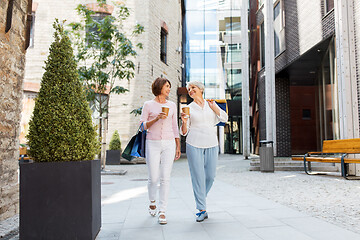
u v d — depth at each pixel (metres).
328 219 3.48
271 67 12.10
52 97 2.73
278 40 14.16
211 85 23.42
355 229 3.06
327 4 10.20
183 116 3.37
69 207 2.54
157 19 15.22
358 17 8.20
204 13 24.08
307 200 4.63
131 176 8.57
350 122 7.70
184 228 3.17
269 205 4.26
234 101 22.44
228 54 23.67
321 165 9.34
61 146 2.63
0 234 2.89
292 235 2.86
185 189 5.95
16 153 3.88
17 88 3.93
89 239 2.54
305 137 16.36
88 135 2.84
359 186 5.96
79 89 2.93
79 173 2.58
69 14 13.22
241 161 14.45
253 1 19.11
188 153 3.52
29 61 12.62
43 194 2.54
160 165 3.57
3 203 3.44
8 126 3.66
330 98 12.20
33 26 12.88
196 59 23.67
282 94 14.38
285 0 13.42
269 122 12.09
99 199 3.03
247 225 3.23
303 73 14.06
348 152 7.11
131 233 3.01
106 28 9.32
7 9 3.59
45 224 2.52
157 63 15.16
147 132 3.66
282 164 9.73
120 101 13.66
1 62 3.50
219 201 4.60
